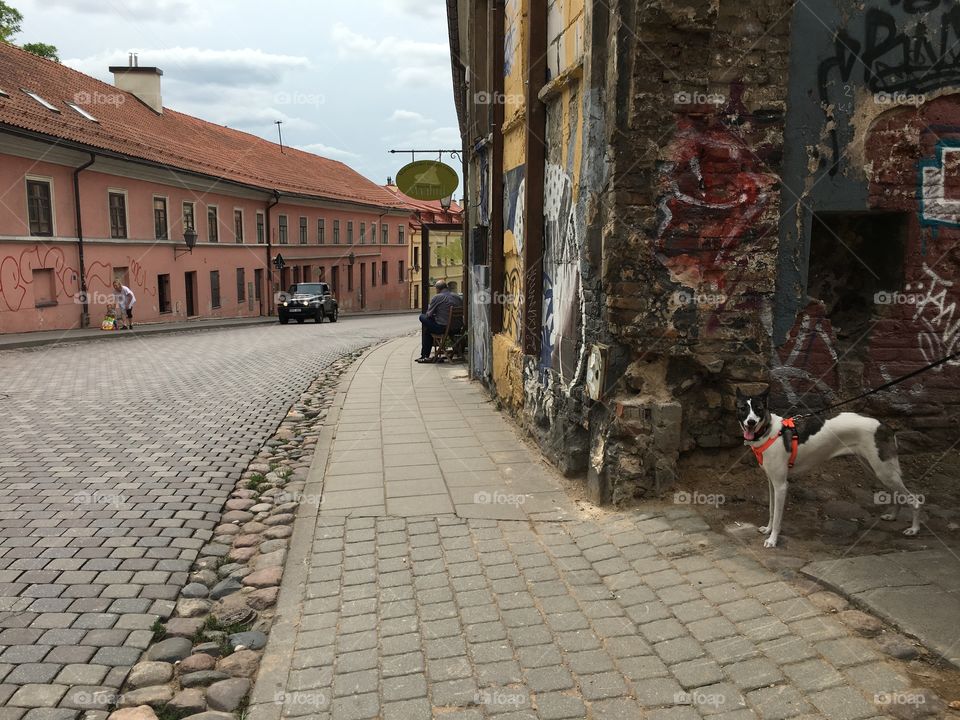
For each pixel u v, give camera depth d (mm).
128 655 3520
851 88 4906
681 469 5223
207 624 3859
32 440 7824
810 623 3404
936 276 5191
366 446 7312
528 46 6855
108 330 24266
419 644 3561
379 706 3086
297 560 4637
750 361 5031
